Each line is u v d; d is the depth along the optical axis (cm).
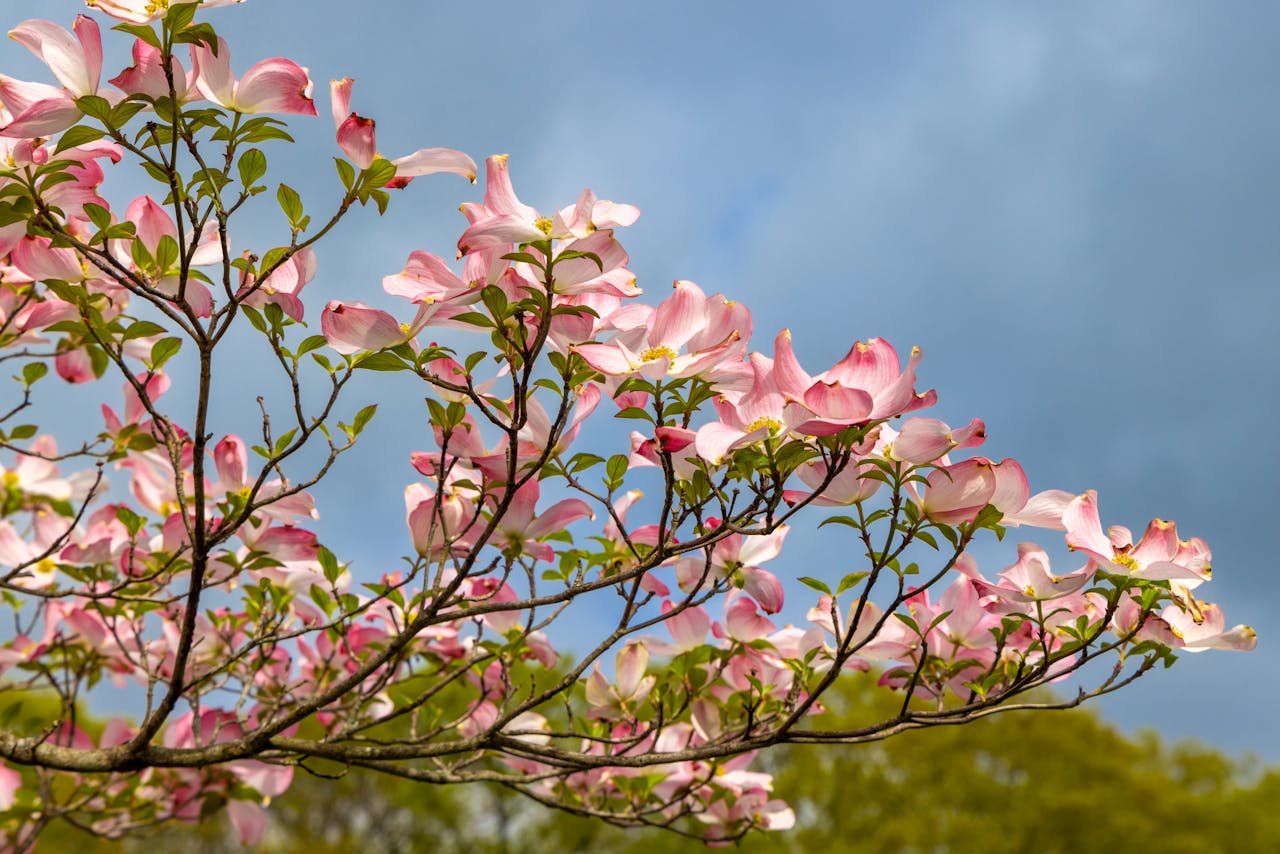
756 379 189
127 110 165
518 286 184
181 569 257
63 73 170
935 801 1412
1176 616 219
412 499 252
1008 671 255
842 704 1486
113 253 212
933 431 182
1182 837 1431
